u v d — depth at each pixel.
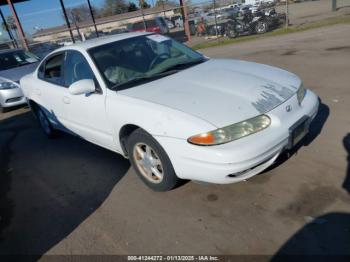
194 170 2.91
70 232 3.19
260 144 2.82
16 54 9.24
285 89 3.28
